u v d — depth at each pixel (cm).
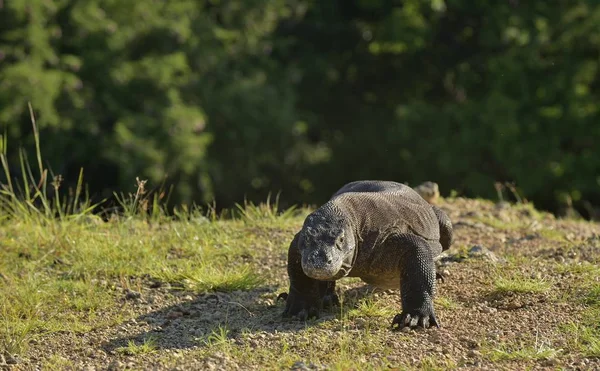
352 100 3038
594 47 2452
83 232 1064
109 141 2200
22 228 1091
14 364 721
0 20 2253
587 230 1212
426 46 2770
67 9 2356
